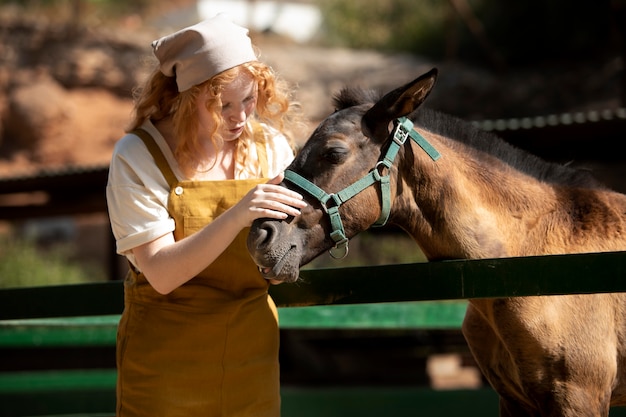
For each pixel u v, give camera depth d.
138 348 3.21
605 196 3.79
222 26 3.19
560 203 3.72
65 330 6.21
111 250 10.86
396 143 3.41
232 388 3.24
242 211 2.99
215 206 3.20
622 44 14.68
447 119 3.70
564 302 3.48
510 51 19.66
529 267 3.25
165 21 23.19
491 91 18.22
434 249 3.60
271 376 3.35
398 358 10.42
